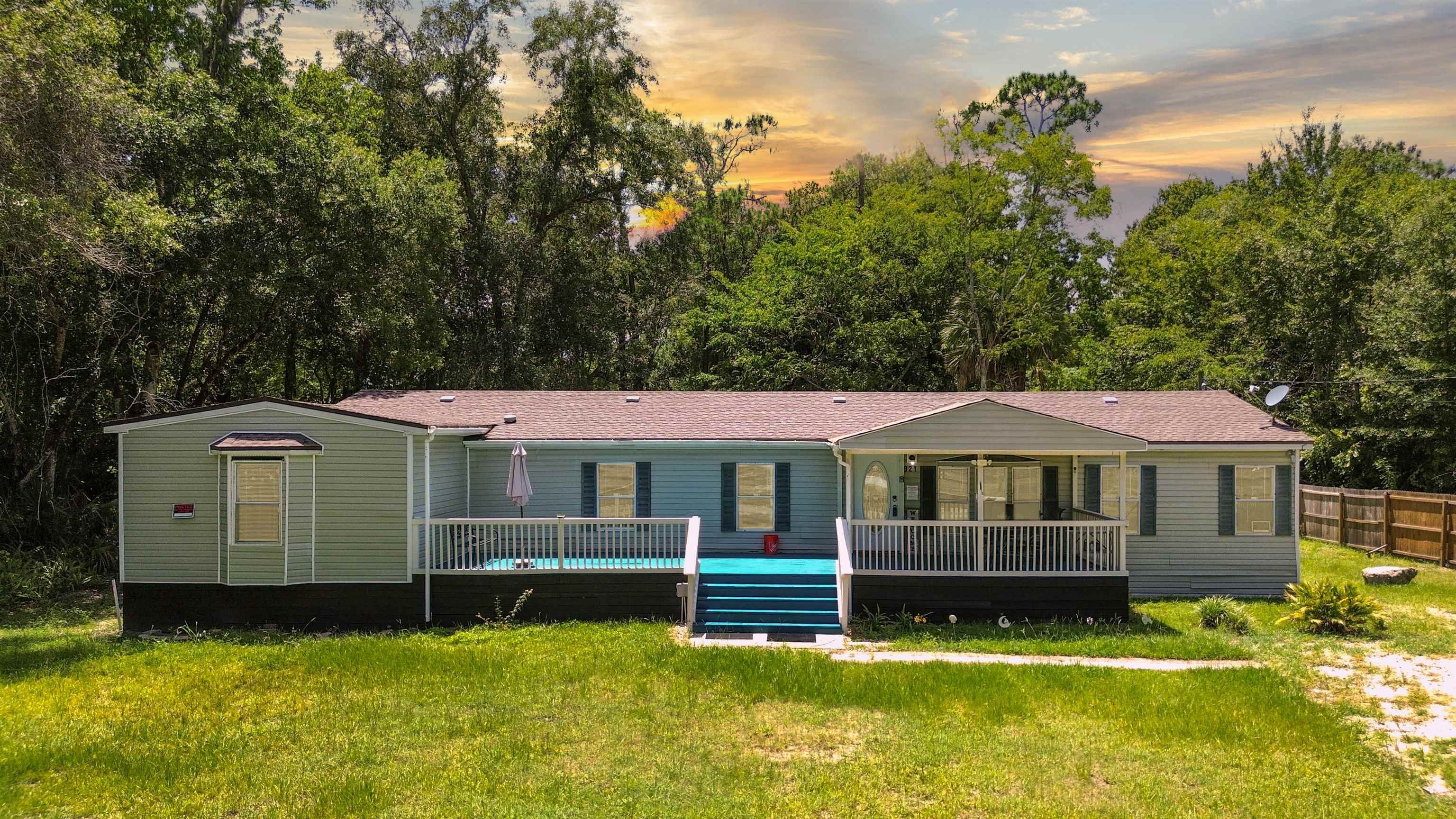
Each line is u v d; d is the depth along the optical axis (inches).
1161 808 406.9
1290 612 762.8
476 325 1491.1
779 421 892.6
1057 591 725.9
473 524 752.3
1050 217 1731.1
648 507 857.5
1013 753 465.7
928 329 1600.6
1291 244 1338.6
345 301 1165.1
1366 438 1193.4
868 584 731.4
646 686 561.3
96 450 1065.5
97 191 823.1
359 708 526.3
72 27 803.4
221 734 486.6
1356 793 421.1
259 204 1040.2
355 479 724.7
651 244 1748.3
